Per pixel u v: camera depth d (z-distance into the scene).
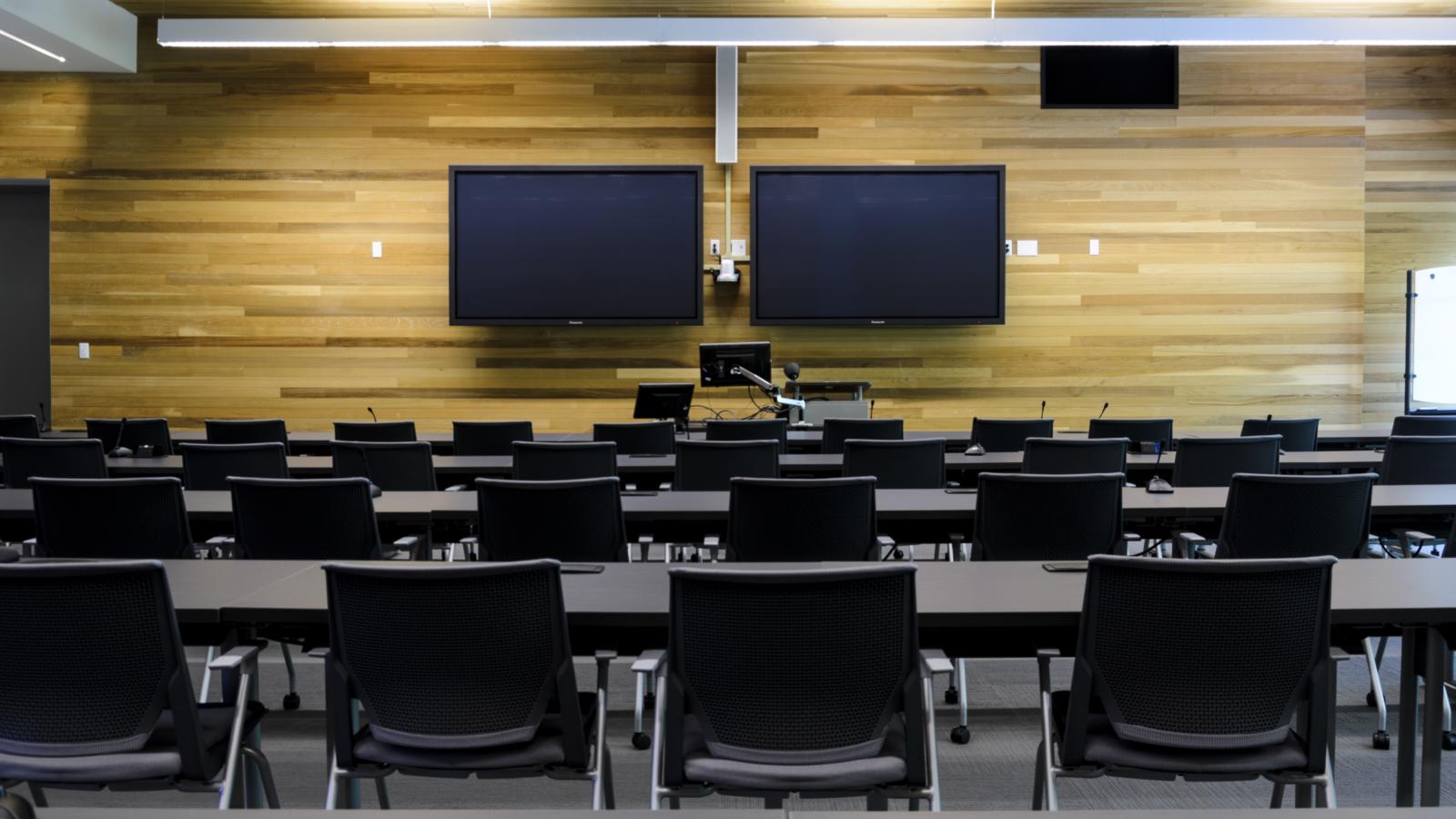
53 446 5.18
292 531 3.67
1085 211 9.73
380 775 2.27
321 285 9.69
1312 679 2.17
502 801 3.15
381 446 5.12
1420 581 2.66
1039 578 2.74
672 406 7.61
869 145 9.66
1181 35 8.02
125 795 3.26
